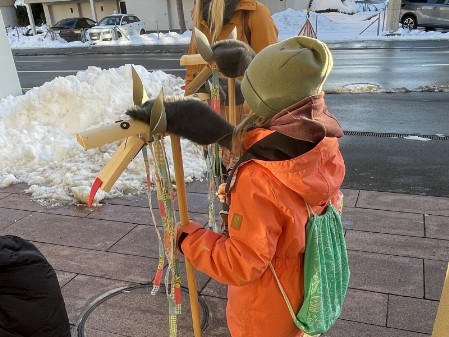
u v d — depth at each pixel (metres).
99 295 2.79
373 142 5.46
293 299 1.55
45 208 3.99
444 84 8.62
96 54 17.67
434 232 3.30
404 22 19.14
